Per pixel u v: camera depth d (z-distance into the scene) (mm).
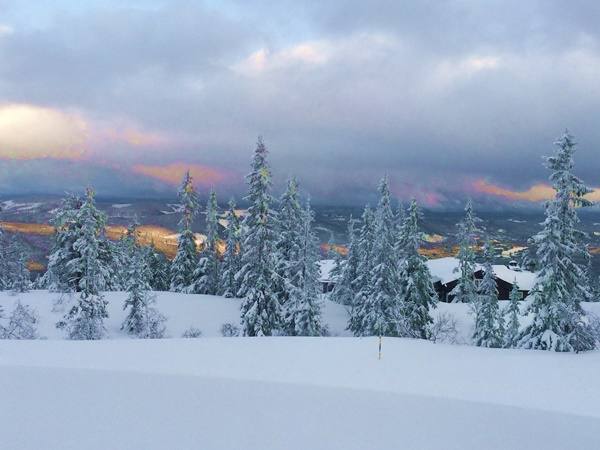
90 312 36344
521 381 15305
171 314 43031
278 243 42219
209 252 55688
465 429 9977
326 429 9648
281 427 9664
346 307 51656
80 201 45031
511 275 59219
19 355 16281
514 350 23125
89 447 8367
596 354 23359
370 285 36281
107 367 14570
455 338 35062
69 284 43969
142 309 39500
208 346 19328
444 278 60062
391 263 35438
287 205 43031
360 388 13289
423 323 35938
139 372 13906
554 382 15289
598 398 13453
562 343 24922
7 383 12164
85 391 11680
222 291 53344
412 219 36344
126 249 64062
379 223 35688
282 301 38938
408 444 9008
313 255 39812
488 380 15289
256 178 36188
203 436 9023
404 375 15508
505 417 10969
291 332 37562
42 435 8859
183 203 56500
